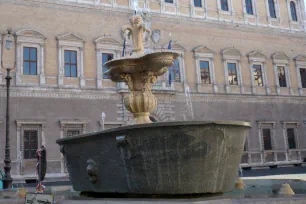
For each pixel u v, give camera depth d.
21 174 30.33
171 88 37.66
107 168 7.35
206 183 6.78
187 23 40.44
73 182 8.35
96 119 34.16
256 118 42.41
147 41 37.62
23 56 32.38
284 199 5.93
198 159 6.63
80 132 33.47
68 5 34.81
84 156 7.85
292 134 44.78
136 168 6.82
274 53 45.19
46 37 33.41
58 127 32.53
